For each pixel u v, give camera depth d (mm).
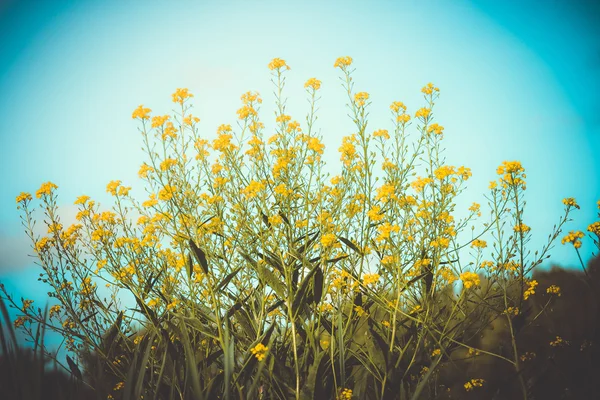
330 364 1037
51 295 1109
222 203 1178
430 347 1136
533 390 1098
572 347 1122
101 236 1139
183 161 1142
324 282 1066
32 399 875
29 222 1122
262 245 1058
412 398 993
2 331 856
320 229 1088
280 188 1127
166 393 1041
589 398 1068
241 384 1032
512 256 1162
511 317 1168
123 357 1155
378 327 1126
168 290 1129
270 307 1052
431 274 1133
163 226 1153
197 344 1156
